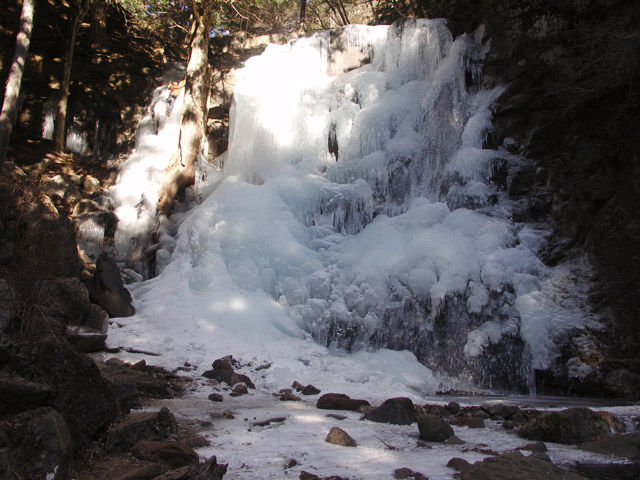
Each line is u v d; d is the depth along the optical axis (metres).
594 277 10.56
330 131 15.13
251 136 15.62
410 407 6.05
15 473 2.98
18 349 3.64
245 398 7.33
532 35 13.21
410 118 14.31
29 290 4.95
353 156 14.44
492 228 11.30
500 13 13.92
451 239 11.31
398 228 12.46
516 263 10.88
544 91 12.74
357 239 12.74
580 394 9.55
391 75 15.34
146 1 19.94
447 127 13.84
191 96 16.56
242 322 11.18
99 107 19.53
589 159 11.60
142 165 16.56
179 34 22.84
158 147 17.19
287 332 11.25
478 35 14.90
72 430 3.81
